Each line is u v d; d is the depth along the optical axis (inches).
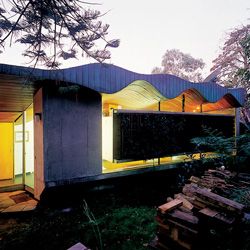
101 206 267.1
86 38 110.5
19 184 331.6
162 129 326.0
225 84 653.3
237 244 148.2
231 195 224.1
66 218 237.9
